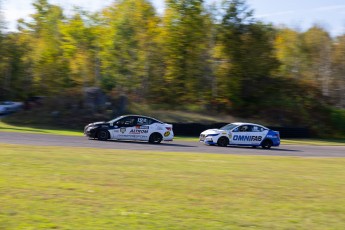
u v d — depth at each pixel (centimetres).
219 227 700
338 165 1733
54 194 871
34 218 699
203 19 5103
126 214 748
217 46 5116
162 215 754
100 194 897
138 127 2575
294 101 5106
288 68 6250
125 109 4116
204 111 4700
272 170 1439
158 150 2092
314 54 6262
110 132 2544
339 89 5981
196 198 907
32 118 3875
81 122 3844
